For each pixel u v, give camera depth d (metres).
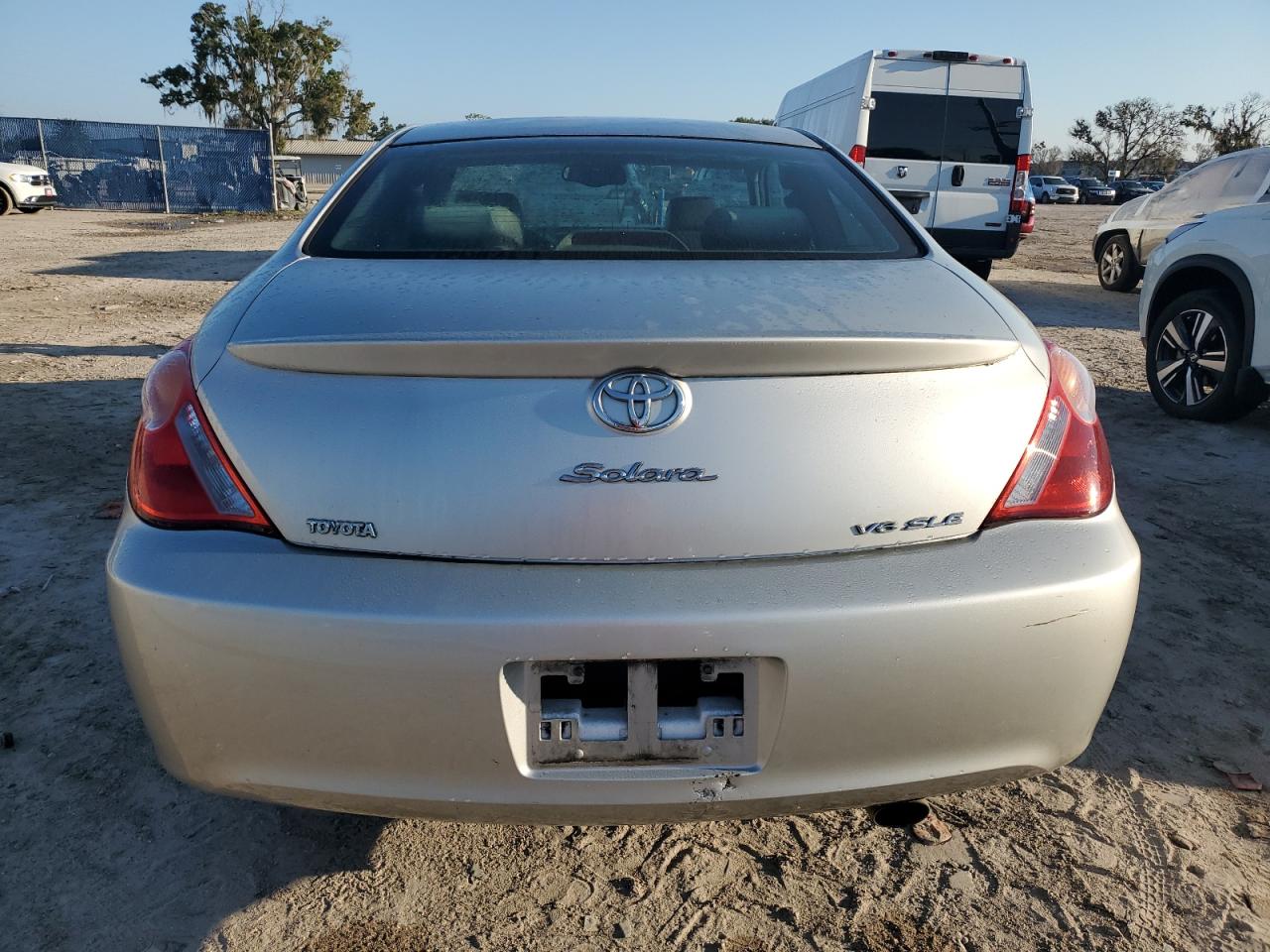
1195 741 2.42
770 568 1.49
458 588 1.45
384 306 1.67
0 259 13.11
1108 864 2.00
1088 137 80.25
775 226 2.19
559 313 1.62
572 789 1.51
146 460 1.60
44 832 2.05
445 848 2.04
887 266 2.01
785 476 1.50
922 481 1.54
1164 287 5.51
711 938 1.81
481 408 1.50
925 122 11.05
